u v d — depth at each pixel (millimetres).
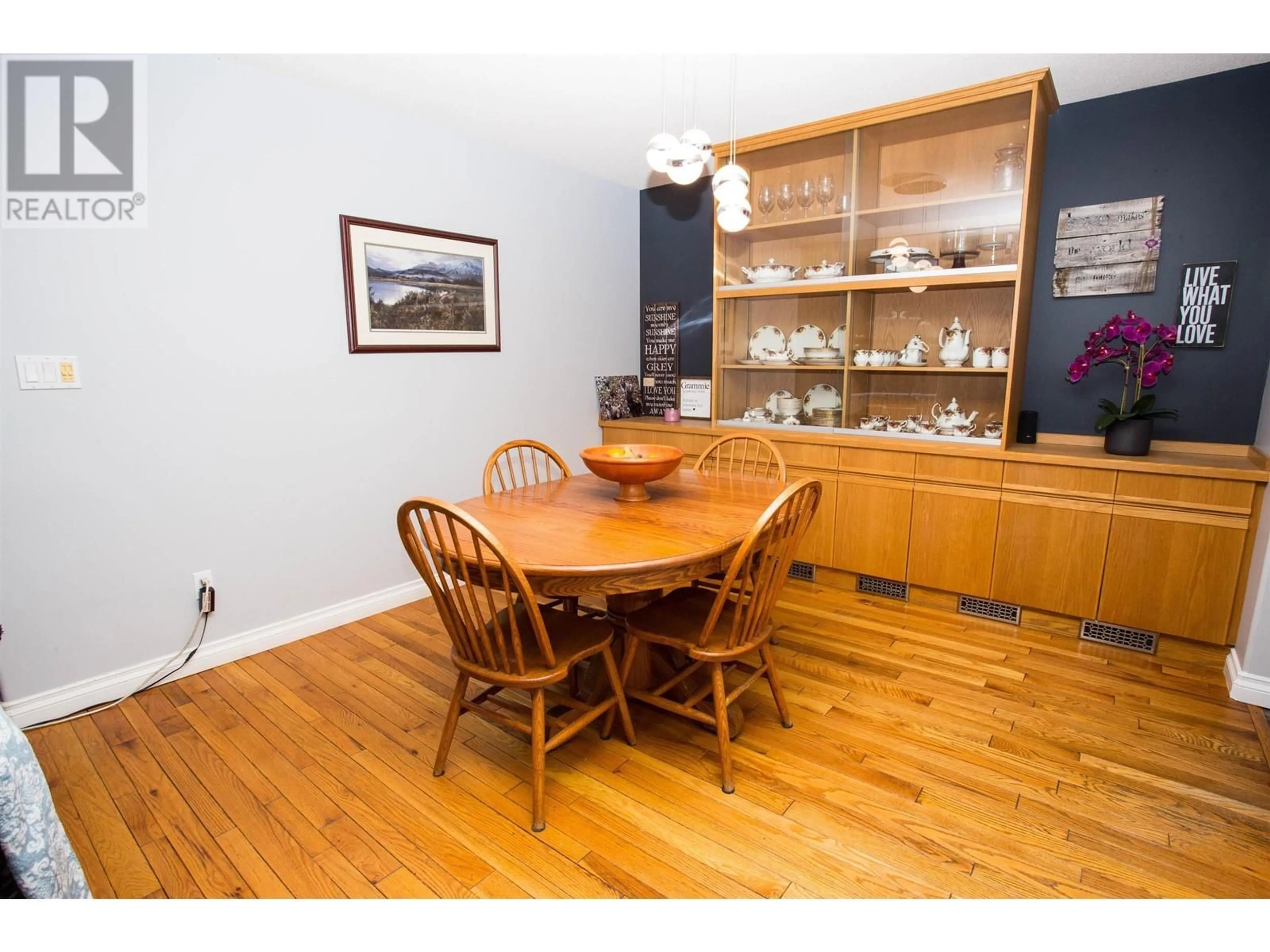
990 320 3178
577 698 2297
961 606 3076
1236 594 2443
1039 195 2959
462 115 3027
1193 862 1562
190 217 2379
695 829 1689
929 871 1540
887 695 2346
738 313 3953
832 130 3115
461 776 1915
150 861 1580
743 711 2238
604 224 4203
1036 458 2760
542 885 1510
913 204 3207
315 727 2170
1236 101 2604
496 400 3613
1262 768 1919
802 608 3150
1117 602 2670
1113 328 2703
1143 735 2090
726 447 3752
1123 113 2811
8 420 2049
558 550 1747
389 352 3064
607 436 4328
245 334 2566
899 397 3479
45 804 1070
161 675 2445
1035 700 2307
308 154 2691
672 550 1745
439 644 2801
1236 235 2662
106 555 2281
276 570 2758
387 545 3170
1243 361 2705
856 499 3273
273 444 2695
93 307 2186
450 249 3266
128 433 2295
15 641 2115
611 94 2785
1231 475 2383
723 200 2045
